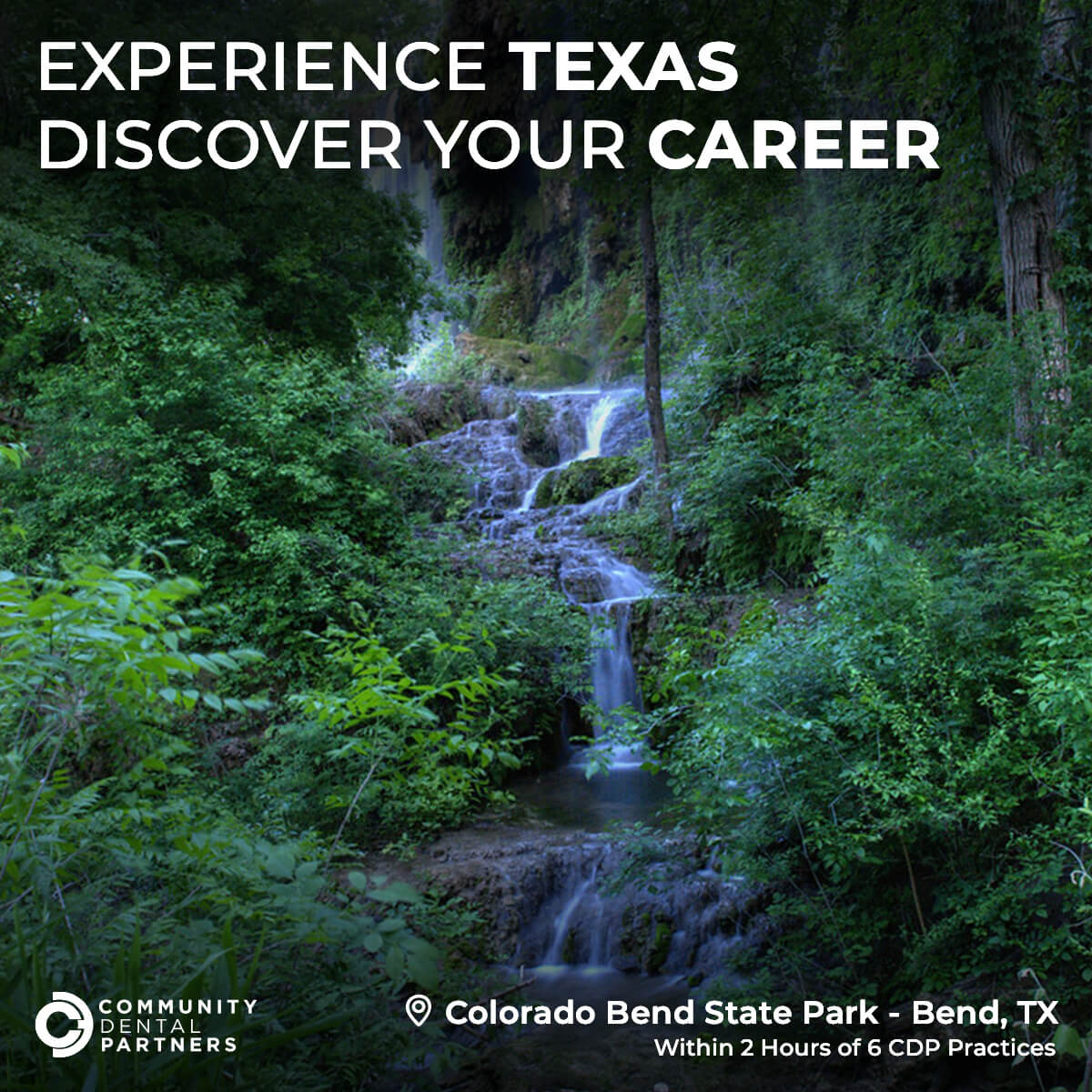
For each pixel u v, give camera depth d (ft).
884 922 18.61
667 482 46.03
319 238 55.62
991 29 33.81
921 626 18.67
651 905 22.82
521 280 120.26
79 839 10.96
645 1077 16.93
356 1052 10.79
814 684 19.39
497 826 28.43
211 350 38.68
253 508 37.65
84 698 9.41
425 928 19.04
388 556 40.75
